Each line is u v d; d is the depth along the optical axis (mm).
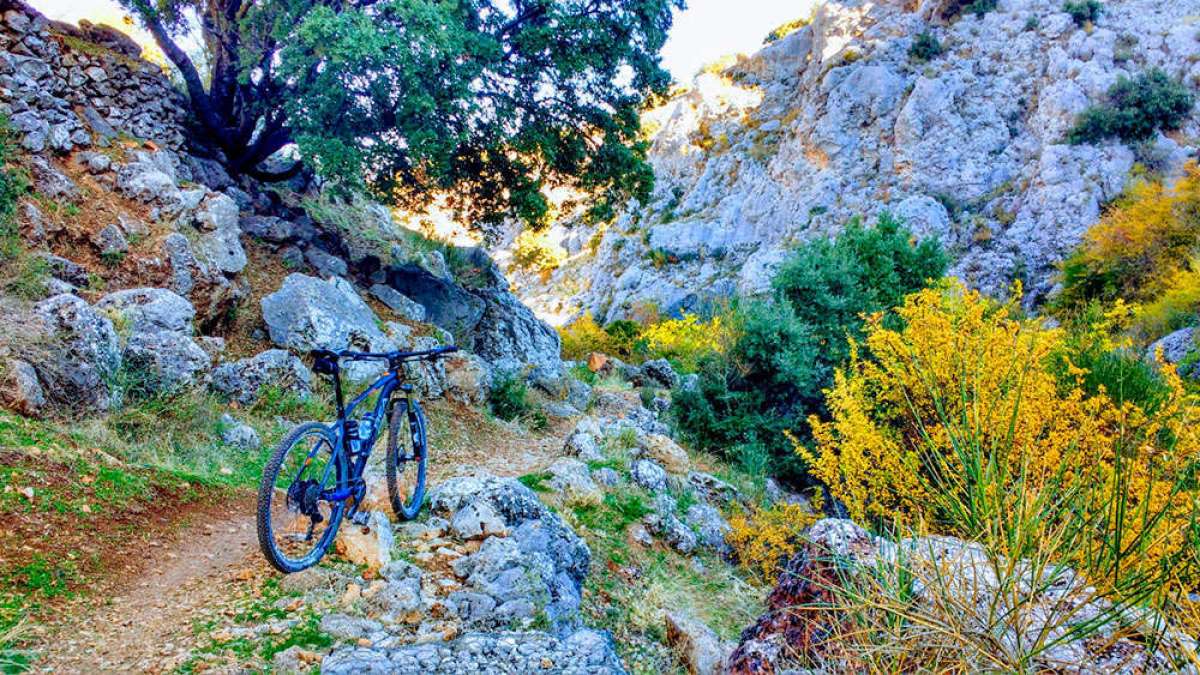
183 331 9234
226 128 14641
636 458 11008
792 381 14648
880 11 64625
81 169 10797
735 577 8133
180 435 7781
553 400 16359
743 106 70562
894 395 7922
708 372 15602
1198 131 44281
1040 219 44094
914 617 1918
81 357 7312
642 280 59281
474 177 16672
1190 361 13883
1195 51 47531
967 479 2334
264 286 12344
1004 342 7277
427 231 20938
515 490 6590
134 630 4023
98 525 5254
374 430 5355
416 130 12555
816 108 59344
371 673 3582
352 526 5250
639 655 5441
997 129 50844
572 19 14156
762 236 57656
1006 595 1874
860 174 54438
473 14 14219
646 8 14719
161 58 16828
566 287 70562
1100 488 2070
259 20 12930
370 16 12469
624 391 19031
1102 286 25031
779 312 15797
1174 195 24469
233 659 3723
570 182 18125
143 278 10008
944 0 59562
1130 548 1862
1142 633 1764
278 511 6508
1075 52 50625
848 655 2240
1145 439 2350
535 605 5008
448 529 5926
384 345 12164
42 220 9430
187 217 11250
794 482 14195
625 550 7723
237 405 9414
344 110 13180
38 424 6445
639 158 17562
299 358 10891
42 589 4266
